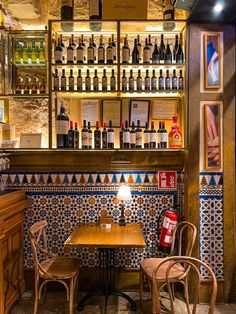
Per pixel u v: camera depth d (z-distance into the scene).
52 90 2.98
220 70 2.96
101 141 3.07
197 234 2.98
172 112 3.25
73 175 3.21
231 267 3.00
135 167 3.20
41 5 3.18
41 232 2.85
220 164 2.99
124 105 3.25
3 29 3.04
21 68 3.17
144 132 3.11
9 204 2.65
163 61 3.10
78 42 3.21
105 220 3.03
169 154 3.17
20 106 3.32
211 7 2.67
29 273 3.20
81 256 3.20
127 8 2.98
